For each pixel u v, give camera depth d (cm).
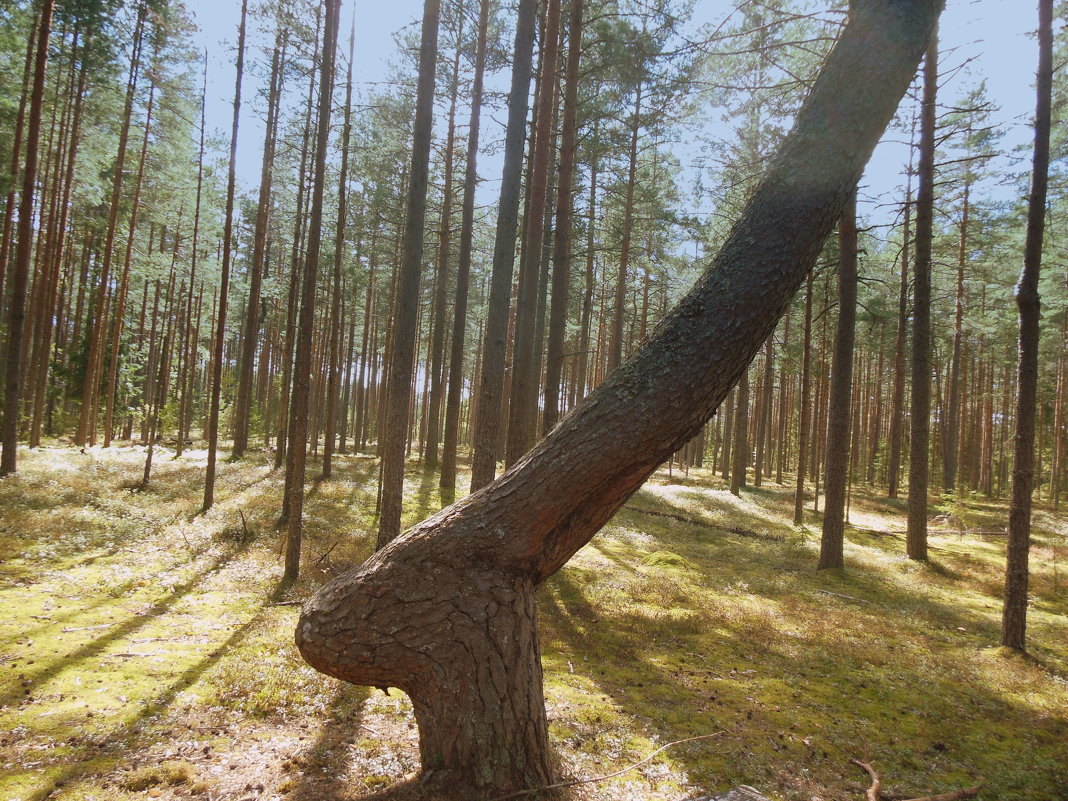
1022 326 745
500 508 286
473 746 271
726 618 818
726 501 2039
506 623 282
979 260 2234
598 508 286
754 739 466
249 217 2717
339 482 1642
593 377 3222
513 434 1042
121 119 1919
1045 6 735
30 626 557
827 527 1191
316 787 337
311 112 1527
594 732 448
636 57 1032
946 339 2795
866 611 916
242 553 892
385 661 278
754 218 263
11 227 1445
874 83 248
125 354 2408
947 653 731
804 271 264
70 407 2727
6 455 1152
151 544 895
